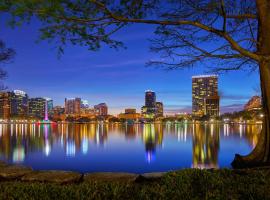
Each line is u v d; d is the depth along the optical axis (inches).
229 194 268.2
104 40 338.0
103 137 3031.5
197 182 314.3
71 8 309.3
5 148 1861.5
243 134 3314.5
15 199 259.6
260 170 367.6
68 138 2896.2
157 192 276.4
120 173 385.7
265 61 360.2
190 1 367.9
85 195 268.7
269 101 433.1
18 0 282.8
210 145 1895.9
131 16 347.6
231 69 437.4
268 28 405.4
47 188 291.6
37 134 3732.8
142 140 2514.8
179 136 3034.0
